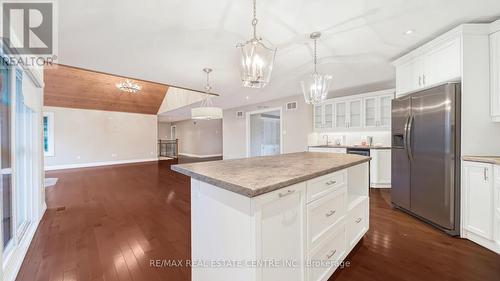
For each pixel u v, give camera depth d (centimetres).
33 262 196
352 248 206
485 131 231
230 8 191
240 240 119
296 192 136
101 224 281
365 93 493
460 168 236
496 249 205
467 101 232
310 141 571
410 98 288
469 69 229
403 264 191
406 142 292
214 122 1187
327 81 263
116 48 270
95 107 820
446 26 230
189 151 1219
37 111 289
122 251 215
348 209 199
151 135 984
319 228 158
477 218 221
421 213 275
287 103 604
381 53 298
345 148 498
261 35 240
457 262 192
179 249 219
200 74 382
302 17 207
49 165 738
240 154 750
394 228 262
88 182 532
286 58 309
